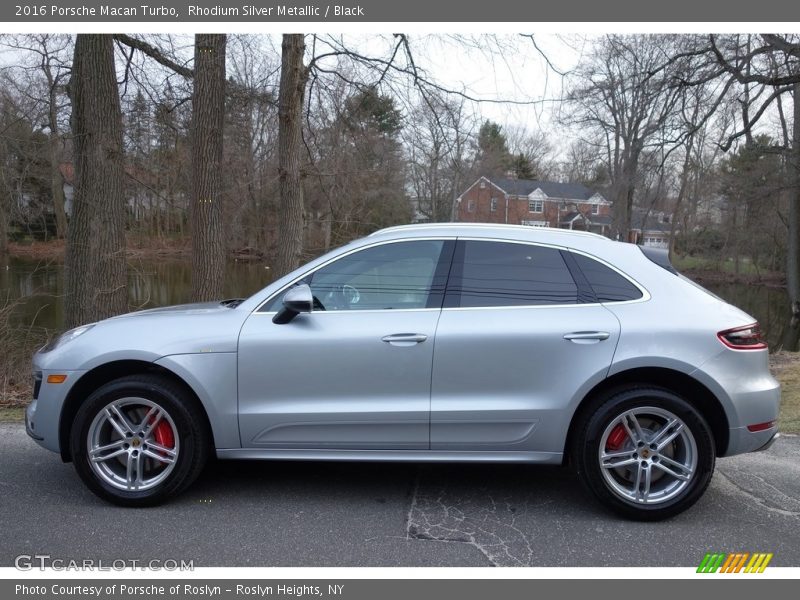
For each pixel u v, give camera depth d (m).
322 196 13.30
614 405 3.53
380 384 3.64
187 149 12.12
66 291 10.36
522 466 4.57
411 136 10.30
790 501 3.95
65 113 11.37
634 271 3.76
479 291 3.73
